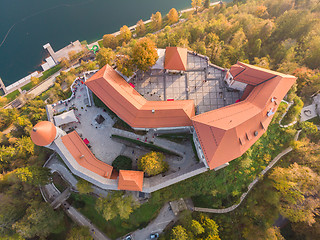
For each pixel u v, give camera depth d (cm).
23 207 5972
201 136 4784
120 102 5462
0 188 6156
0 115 9500
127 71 5972
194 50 7462
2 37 12088
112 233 6425
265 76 5319
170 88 6481
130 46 8838
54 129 5209
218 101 6228
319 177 5612
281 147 6581
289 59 7419
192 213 6456
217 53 7412
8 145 8575
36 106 8850
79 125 6438
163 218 6412
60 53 11725
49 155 6831
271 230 5794
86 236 5797
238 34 7838
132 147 6216
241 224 6275
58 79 10119
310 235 5875
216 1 13000
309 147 6362
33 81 10481
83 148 5703
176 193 6062
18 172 5344
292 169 5862
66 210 6512
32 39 12081
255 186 6462
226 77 6303
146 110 5275
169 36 8419
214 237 5441
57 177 6372
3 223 5444
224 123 4675
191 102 5594
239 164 5956
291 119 6600
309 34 7650
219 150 4541
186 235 5381
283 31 8325
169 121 5253
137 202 5984
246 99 5334
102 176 5406
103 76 5597
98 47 11312
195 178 5903
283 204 5909
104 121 6456
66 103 6806
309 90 6819
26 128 7981
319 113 6894
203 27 8875
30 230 5409
